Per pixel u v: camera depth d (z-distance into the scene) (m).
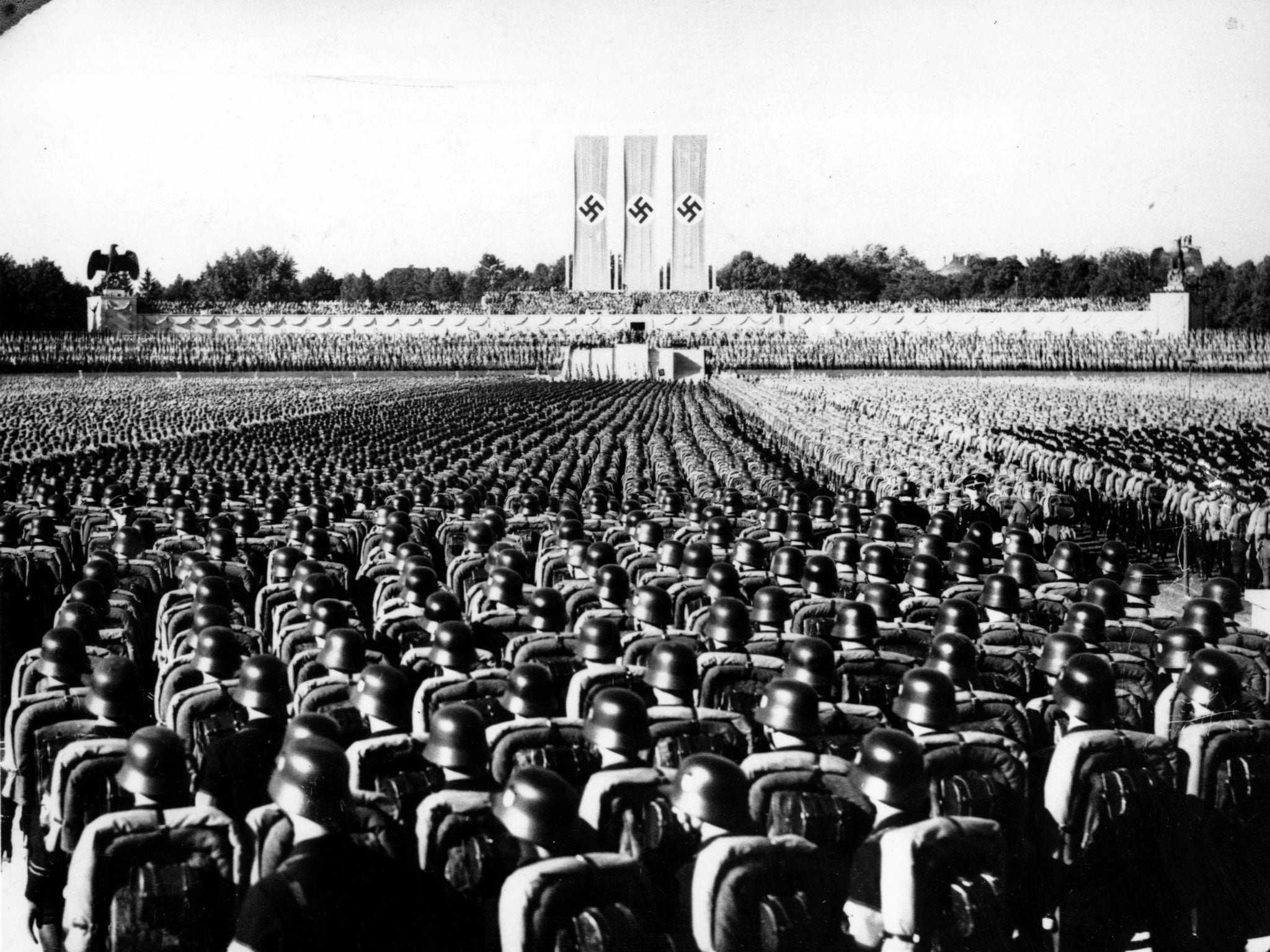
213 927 4.92
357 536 16.62
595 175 59.09
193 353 82.06
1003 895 5.19
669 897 5.40
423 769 5.94
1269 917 6.21
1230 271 68.31
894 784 5.33
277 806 4.87
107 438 36.06
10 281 82.44
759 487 23.45
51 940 6.41
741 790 4.98
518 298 97.94
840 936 4.84
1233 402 48.53
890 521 15.30
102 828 4.84
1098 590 9.66
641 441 35.28
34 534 13.61
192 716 7.04
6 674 11.12
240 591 12.29
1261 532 19.66
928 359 80.06
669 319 96.19
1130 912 6.05
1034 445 30.44
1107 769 6.02
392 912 4.80
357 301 105.75
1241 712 6.74
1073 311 83.62
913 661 8.38
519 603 9.91
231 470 25.55
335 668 7.52
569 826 4.77
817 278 109.50
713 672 7.79
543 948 4.41
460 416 45.31
